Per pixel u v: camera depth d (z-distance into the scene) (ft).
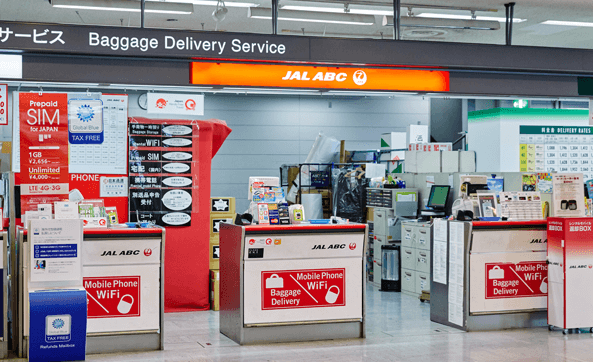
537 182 25.76
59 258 15.51
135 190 22.41
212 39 17.10
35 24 15.94
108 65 16.88
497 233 19.25
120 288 16.71
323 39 17.98
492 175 26.23
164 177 22.81
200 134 23.32
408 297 25.84
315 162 35.73
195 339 18.30
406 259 26.55
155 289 17.04
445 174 26.76
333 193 32.91
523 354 16.37
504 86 19.81
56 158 17.63
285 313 17.70
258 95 56.13
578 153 29.71
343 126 57.98
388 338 18.34
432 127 50.60
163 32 16.76
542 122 29.22
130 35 16.53
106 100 22.13
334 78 18.40
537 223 19.63
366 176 33.22
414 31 35.68
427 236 24.81
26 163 17.39
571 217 18.85
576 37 36.88
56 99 17.61
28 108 17.42
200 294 23.24
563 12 28.73
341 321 18.17
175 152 22.93
